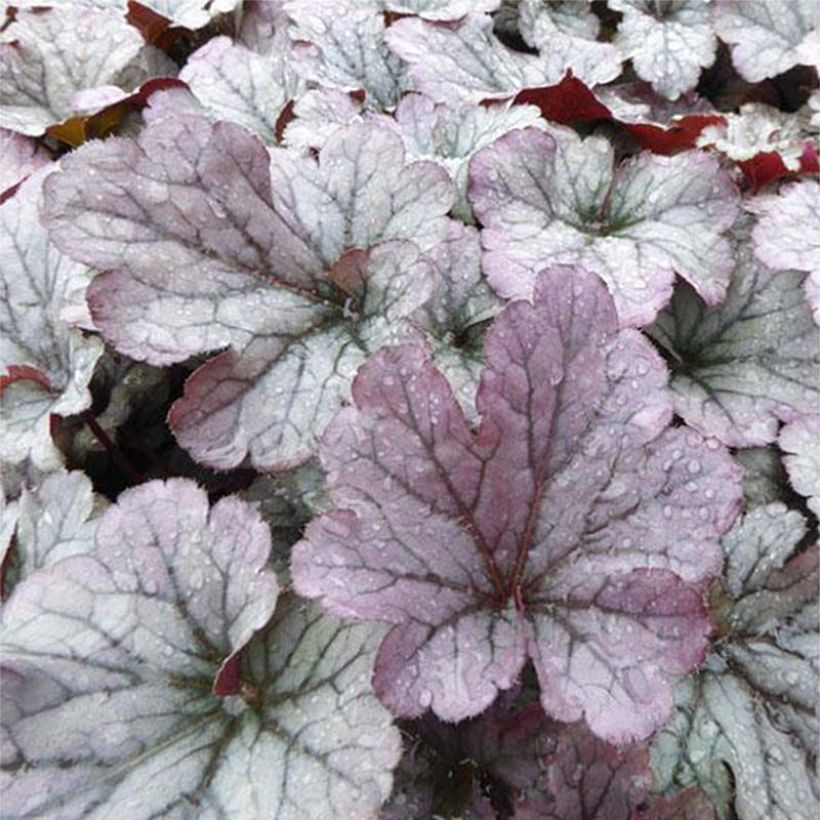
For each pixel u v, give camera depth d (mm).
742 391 311
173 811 213
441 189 278
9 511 273
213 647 233
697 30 456
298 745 215
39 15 414
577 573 229
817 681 263
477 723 251
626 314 287
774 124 421
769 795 250
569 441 231
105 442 306
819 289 308
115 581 232
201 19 427
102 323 252
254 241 271
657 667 214
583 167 334
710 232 313
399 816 242
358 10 431
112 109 382
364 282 272
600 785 227
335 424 221
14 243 323
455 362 287
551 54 443
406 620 214
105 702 223
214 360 256
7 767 213
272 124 386
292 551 214
